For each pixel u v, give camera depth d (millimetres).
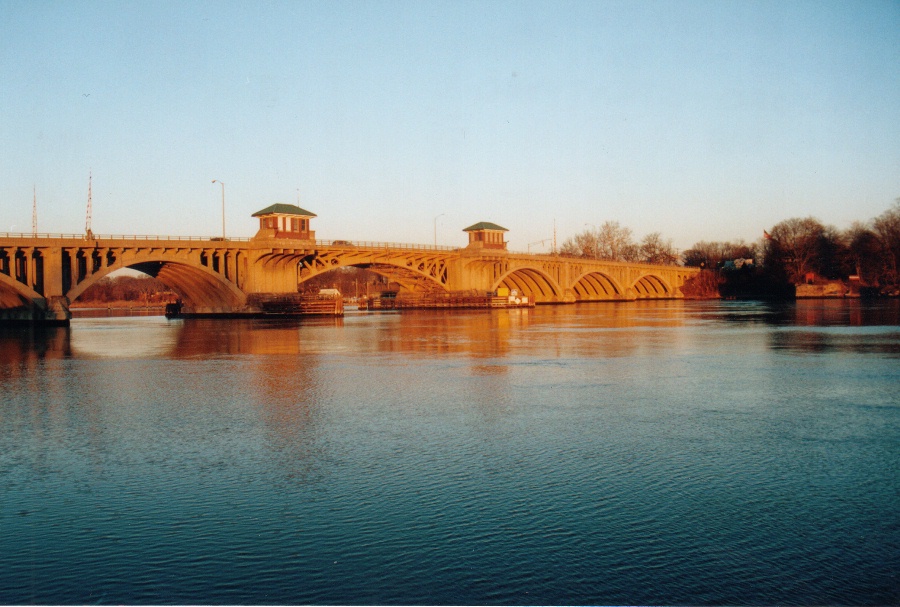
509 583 11906
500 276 140250
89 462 19375
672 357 44344
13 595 11594
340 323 87000
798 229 189500
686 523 14383
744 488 16594
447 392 30656
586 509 15219
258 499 16062
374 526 14344
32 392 31609
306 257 103438
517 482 17109
